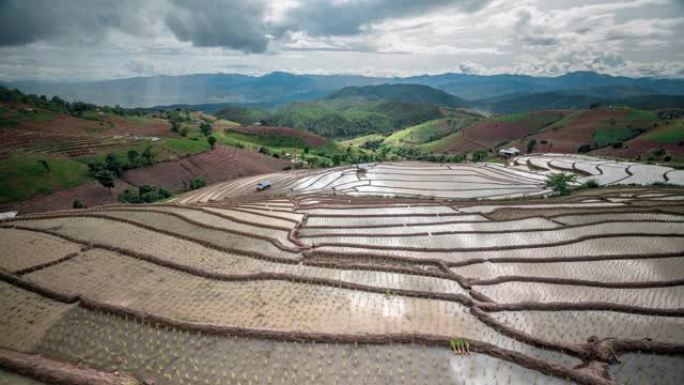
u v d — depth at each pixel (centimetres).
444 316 2278
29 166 8850
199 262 3162
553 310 2358
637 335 2134
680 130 15025
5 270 2698
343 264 3127
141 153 11594
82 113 16925
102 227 4003
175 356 1803
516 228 4569
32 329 1983
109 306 2109
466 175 11156
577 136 18212
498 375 1709
